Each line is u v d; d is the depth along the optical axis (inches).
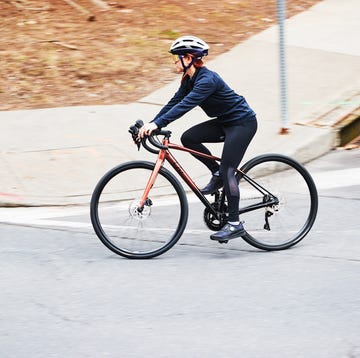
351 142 548.4
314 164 508.7
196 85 350.0
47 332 288.4
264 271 346.9
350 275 341.1
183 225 366.9
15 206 436.5
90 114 553.6
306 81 603.5
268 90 586.9
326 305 310.2
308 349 274.2
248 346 276.8
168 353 272.2
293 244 378.0
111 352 273.0
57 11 732.7
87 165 481.4
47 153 496.1
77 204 438.6
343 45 668.1
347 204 434.0
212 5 760.3
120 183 444.5
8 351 274.2
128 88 597.3
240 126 359.9
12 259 359.9
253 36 687.7
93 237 389.7
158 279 338.0
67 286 330.0
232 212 363.9
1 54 642.8
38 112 558.3
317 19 732.7
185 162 488.4
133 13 731.4
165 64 635.5
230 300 315.6
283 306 309.6
